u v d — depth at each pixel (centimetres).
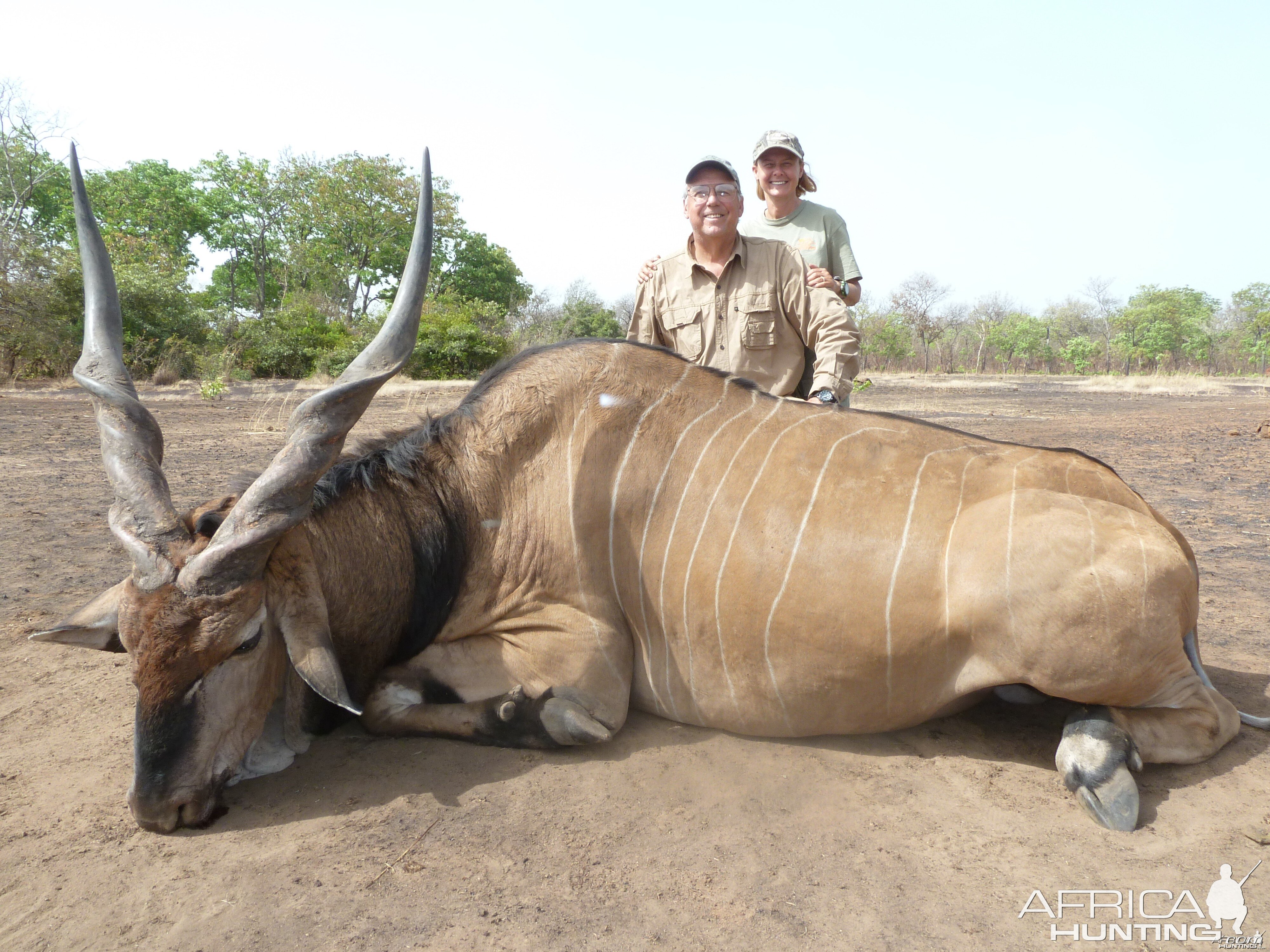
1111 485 310
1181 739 296
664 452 321
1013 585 278
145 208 4409
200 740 263
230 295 4662
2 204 2973
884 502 300
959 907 235
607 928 227
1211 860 254
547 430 329
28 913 232
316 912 232
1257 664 404
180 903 236
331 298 4222
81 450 1072
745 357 454
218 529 259
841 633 295
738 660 309
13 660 404
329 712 320
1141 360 5462
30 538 610
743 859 256
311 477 262
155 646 253
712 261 458
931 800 287
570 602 319
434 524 322
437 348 2869
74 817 276
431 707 322
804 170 554
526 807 282
